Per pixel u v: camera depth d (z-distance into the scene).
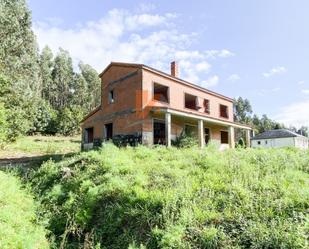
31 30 27.73
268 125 72.62
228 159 9.35
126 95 18.48
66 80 68.94
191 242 4.91
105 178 8.38
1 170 11.64
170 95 19.31
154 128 18.52
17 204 7.58
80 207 7.18
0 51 22.59
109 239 5.93
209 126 23.14
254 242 4.49
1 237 5.45
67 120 40.97
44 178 10.27
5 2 24.30
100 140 20.72
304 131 57.16
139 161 10.42
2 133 17.03
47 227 6.82
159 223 5.67
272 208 5.25
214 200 6.07
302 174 7.34
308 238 4.27
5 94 18.69
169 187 7.07
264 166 8.27
